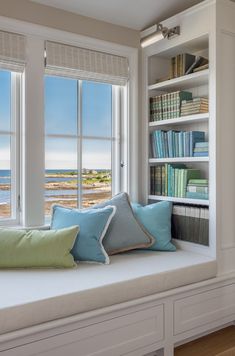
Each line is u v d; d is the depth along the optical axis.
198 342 2.35
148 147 3.04
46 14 2.60
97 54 2.84
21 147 2.61
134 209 2.78
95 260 2.30
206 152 2.56
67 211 2.52
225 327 2.54
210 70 2.45
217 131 2.43
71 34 2.70
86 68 2.78
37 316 1.72
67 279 2.01
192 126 2.98
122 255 2.54
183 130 3.08
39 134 2.61
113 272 2.14
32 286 1.90
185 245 2.71
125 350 1.99
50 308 1.75
